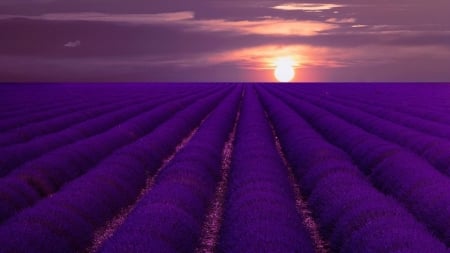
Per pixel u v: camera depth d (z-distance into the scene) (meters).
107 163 13.96
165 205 9.41
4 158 14.62
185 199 10.08
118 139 19.33
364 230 7.91
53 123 24.23
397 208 9.00
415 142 17.59
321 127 24.00
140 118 26.08
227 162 17.91
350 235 8.39
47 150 17.31
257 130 20.86
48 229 8.38
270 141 17.78
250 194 10.16
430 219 9.28
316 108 31.61
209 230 10.03
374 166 14.88
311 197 11.52
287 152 18.17
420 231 7.64
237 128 25.03
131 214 9.10
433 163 15.12
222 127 22.66
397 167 12.72
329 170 12.83
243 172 12.52
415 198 10.41
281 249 7.07
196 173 12.56
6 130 23.95
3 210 9.82
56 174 13.22
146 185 14.25
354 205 9.42
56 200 9.81
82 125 23.02
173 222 8.48
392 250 6.81
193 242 8.72
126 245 7.18
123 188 12.12
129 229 8.06
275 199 9.89
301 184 13.48
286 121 23.62
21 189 11.07
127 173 13.12
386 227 7.84
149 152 16.42
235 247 7.50
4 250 7.19
